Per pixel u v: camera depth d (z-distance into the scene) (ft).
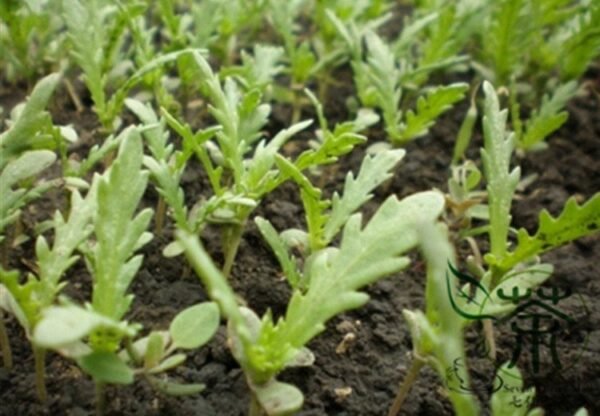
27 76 1.09
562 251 1.00
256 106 0.89
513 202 1.06
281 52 1.05
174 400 0.77
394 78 1.03
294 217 0.99
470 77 1.31
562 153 1.16
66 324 0.56
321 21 1.20
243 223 0.84
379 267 0.66
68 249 0.70
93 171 1.01
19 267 0.89
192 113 1.13
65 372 0.79
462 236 0.92
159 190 0.79
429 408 0.80
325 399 0.80
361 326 0.88
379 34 1.43
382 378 0.82
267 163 0.81
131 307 0.86
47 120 0.80
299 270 0.91
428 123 1.01
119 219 0.67
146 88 1.06
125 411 0.75
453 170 0.99
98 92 0.94
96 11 0.96
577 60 1.17
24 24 1.04
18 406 0.76
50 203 0.97
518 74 1.25
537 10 1.15
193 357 0.81
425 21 1.13
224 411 0.77
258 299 0.88
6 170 0.74
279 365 0.65
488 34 1.21
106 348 0.65
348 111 1.21
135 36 0.98
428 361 0.71
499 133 0.79
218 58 1.26
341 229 0.98
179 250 0.81
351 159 1.11
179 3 1.33
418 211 0.67
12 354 0.80
